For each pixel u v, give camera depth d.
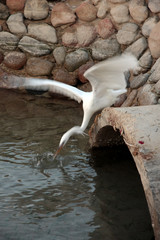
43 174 5.46
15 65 9.15
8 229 4.21
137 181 5.35
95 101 5.42
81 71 8.67
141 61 7.71
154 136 4.30
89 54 8.80
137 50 8.02
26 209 4.59
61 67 9.02
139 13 8.16
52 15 9.04
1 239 4.04
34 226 4.27
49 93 8.78
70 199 4.84
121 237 4.10
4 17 9.30
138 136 4.32
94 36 8.80
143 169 3.94
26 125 7.04
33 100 8.36
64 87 5.77
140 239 4.06
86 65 8.69
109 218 4.45
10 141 6.39
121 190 5.09
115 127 5.03
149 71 7.62
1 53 9.32
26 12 9.17
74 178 5.39
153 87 6.91
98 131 5.89
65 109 7.89
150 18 8.06
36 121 7.23
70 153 6.15
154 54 7.59
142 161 3.98
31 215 4.47
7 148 6.15
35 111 7.73
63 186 5.16
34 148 6.19
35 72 9.05
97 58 8.69
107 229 4.24
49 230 4.20
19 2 9.16
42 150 6.13
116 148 6.41
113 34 8.62
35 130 6.83
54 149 6.18
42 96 8.62
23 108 7.88
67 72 8.88
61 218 4.43
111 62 4.12
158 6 7.97
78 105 8.14
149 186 3.75
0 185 5.11
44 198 4.84
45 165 5.72
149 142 4.21
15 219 4.39
